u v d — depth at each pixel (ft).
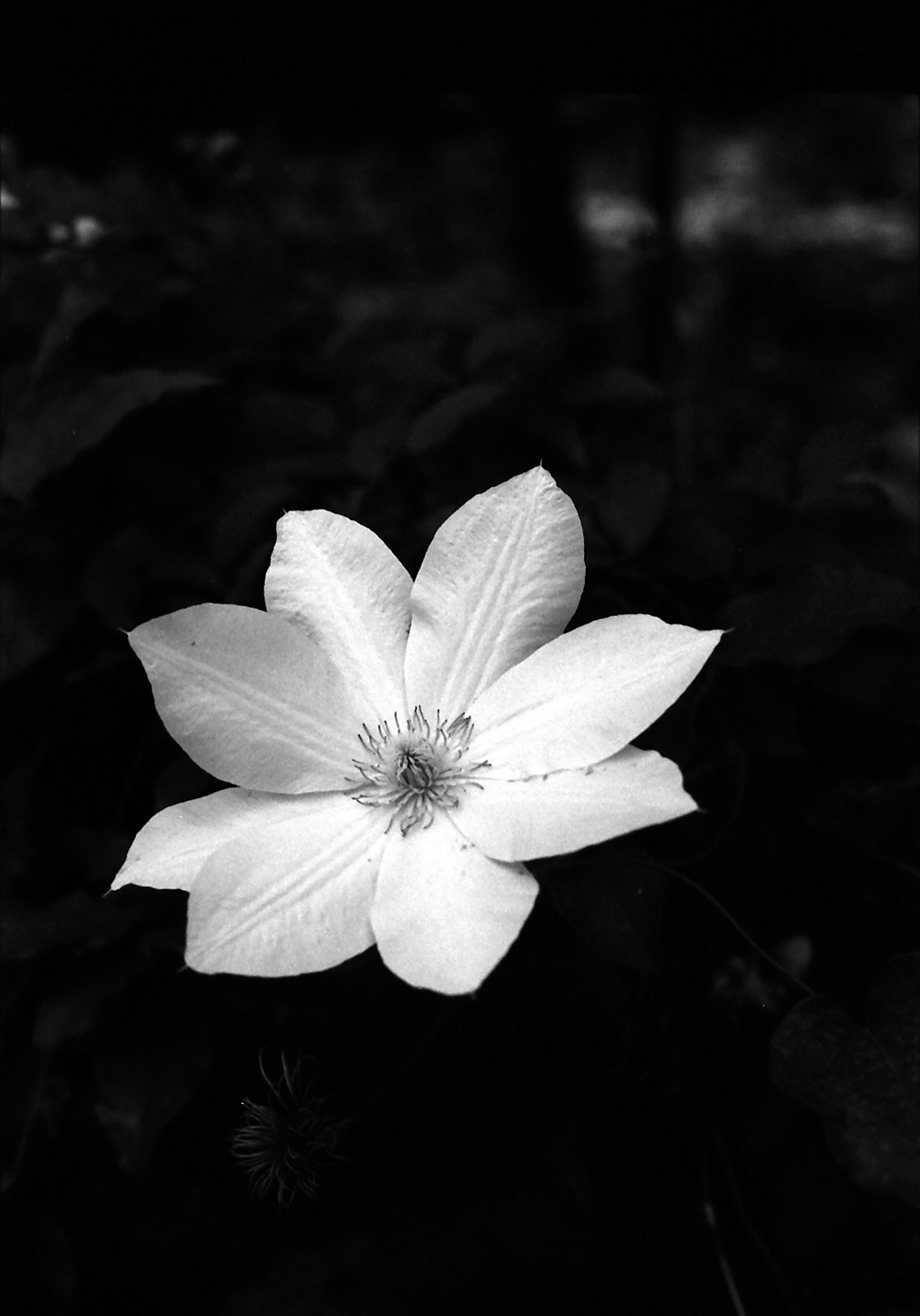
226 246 2.24
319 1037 1.38
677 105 3.44
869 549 1.64
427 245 4.12
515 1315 1.39
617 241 3.71
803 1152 1.35
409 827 1.15
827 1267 1.36
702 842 1.41
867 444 1.68
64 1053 1.55
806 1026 1.18
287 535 1.25
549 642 1.22
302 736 1.20
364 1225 1.41
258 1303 1.37
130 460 1.92
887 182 4.36
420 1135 1.37
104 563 1.77
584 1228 1.38
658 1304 1.39
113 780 1.74
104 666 1.72
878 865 1.40
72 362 2.05
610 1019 1.30
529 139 3.59
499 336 1.91
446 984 0.98
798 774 1.52
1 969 1.48
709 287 4.11
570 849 1.04
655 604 1.60
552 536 1.22
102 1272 1.53
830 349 3.98
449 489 1.82
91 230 2.21
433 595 1.24
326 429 1.94
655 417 2.02
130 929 1.44
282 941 1.07
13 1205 1.53
